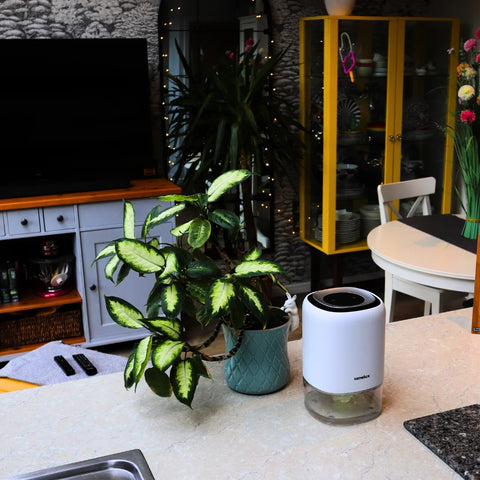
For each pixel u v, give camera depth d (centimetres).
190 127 358
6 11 346
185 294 117
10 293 331
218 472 98
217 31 385
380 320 106
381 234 287
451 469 96
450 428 105
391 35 384
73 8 356
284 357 122
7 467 101
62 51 333
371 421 110
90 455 104
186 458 102
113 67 344
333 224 394
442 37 398
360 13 422
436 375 126
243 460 101
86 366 179
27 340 336
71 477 99
